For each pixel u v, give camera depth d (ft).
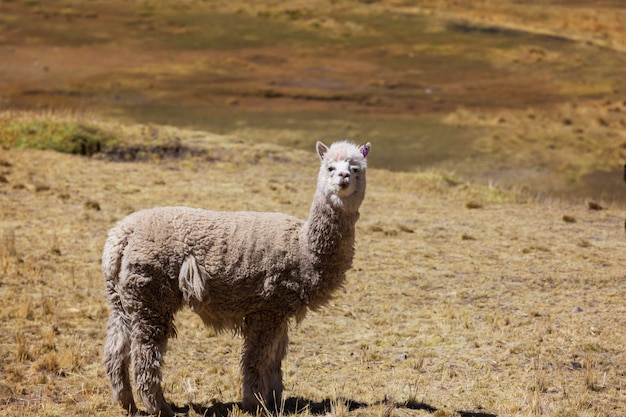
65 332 119.85
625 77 591.37
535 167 357.41
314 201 93.76
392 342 123.85
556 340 125.29
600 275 158.92
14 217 178.50
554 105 501.56
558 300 144.56
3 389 98.84
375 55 645.92
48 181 213.25
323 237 92.99
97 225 176.24
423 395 104.27
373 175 257.34
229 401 100.68
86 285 139.95
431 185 244.63
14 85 506.07
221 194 212.02
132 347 91.25
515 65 621.31
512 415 97.35
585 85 563.07
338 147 93.91
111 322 93.35
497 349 121.80
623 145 396.98
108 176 223.51
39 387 101.35
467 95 527.40
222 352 118.01
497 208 223.71
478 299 144.15
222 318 95.09
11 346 112.88
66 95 486.38
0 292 132.98
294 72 585.63
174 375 108.47
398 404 100.42
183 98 490.49
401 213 207.00
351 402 100.68
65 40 654.12
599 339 125.90
